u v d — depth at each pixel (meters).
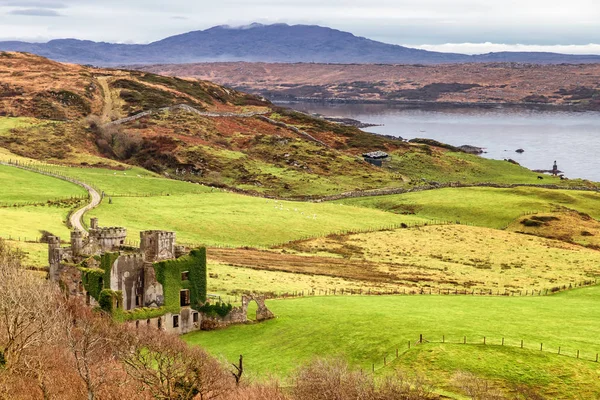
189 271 104.69
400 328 97.75
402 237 195.75
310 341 96.81
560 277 161.12
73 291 102.94
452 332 95.25
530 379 81.31
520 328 98.56
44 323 80.00
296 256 166.62
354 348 92.94
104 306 95.50
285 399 72.81
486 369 83.38
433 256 178.38
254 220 199.50
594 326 101.62
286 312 109.94
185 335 103.19
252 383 77.62
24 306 80.38
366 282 144.50
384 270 159.38
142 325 95.38
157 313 100.62
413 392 75.50
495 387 79.75
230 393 74.06
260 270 145.25
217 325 105.25
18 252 124.25
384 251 180.25
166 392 73.38
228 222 194.62
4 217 164.12
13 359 74.69
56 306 89.06
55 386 73.31
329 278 144.88
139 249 105.69
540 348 88.56
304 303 115.94
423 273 159.00
